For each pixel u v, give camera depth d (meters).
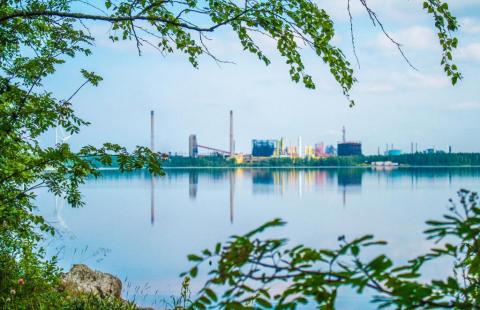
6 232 8.77
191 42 8.49
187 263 26.41
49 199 73.06
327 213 64.50
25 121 7.93
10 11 8.75
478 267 2.32
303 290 2.11
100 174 7.80
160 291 16.14
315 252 2.13
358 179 183.12
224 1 7.93
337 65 7.92
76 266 11.34
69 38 8.16
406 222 51.94
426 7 6.84
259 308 2.13
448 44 6.89
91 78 8.08
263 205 79.38
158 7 8.27
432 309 2.03
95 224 48.19
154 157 7.88
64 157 7.27
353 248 2.02
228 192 117.12
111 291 10.86
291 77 8.23
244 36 8.09
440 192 104.19
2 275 8.42
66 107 8.06
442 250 2.18
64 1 8.56
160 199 95.69
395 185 136.38
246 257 2.16
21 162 8.14
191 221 55.25
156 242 37.06
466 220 2.01
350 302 10.68
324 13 7.92
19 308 7.95
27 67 7.96
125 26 8.42
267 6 7.79
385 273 2.13
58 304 8.49
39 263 9.24
